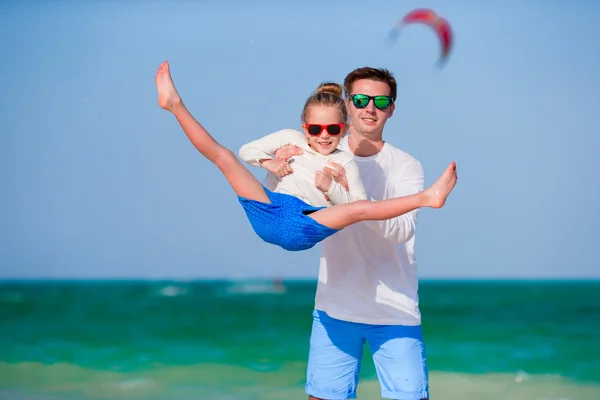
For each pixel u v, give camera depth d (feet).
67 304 146.92
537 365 56.24
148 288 239.09
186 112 19.92
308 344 69.41
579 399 42.16
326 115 22.11
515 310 118.93
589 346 67.97
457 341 72.69
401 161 23.17
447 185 19.30
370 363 52.49
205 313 119.75
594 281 359.66
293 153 22.59
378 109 22.70
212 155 20.03
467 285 273.13
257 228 20.47
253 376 48.83
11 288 237.25
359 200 20.29
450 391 44.57
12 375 48.65
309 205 20.44
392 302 22.72
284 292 212.84
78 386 44.24
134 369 52.13
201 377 48.49
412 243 23.20
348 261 22.95
